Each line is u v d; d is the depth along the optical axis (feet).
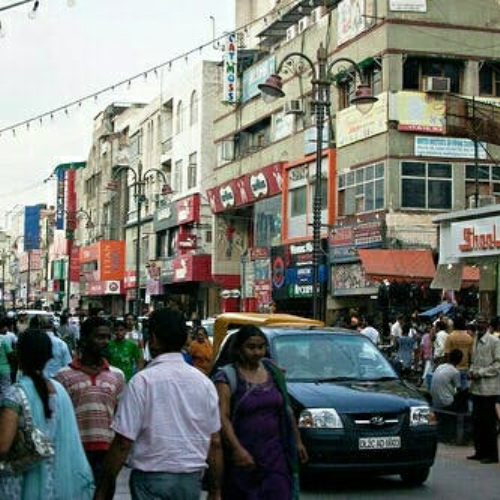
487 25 114.52
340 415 37.06
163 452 18.21
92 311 47.19
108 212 256.11
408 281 96.78
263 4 181.47
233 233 167.73
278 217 138.31
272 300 137.08
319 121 83.15
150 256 211.20
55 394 19.08
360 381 40.50
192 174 183.21
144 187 219.41
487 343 46.57
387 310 102.01
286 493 21.68
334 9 124.77
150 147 216.95
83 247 270.46
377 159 111.96
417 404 38.70
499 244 72.08
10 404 18.43
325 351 41.68
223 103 160.45
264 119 148.97
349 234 114.93
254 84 152.46
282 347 41.24
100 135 266.77
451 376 53.62
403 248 107.86
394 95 110.32
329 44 125.49
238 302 161.68
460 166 111.34
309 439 36.63
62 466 18.79
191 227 182.39
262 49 162.61
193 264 170.50
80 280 274.98
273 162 142.72
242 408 21.71
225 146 165.37
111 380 26.91
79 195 301.22
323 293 119.44
